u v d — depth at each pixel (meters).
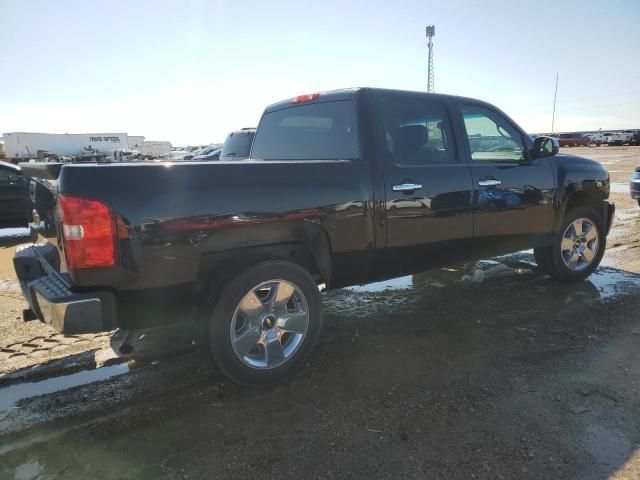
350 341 4.00
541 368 3.42
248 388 3.26
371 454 2.53
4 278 6.20
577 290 5.18
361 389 3.21
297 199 3.23
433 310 4.70
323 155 4.03
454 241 4.22
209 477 2.39
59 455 2.58
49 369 3.55
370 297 5.16
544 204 4.92
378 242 3.70
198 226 2.88
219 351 3.08
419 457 2.50
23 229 9.32
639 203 11.08
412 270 4.10
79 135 49.81
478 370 3.42
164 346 3.94
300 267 3.35
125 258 2.71
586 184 5.25
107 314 2.74
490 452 2.52
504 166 4.58
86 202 2.60
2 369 3.56
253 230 3.14
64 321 2.63
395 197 3.74
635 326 4.11
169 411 2.99
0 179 9.03
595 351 3.66
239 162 3.17
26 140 46.19
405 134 3.95
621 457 2.46
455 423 2.79
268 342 3.26
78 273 2.63
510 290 5.25
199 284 3.11
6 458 2.56
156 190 2.76
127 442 2.69
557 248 5.23
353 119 3.76
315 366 3.56
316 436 2.71
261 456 2.54
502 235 4.61
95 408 3.04
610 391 3.09
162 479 2.38
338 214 3.44
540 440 2.60
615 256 6.65
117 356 3.77
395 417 2.87
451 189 4.10
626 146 59.31
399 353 3.75
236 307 3.10
